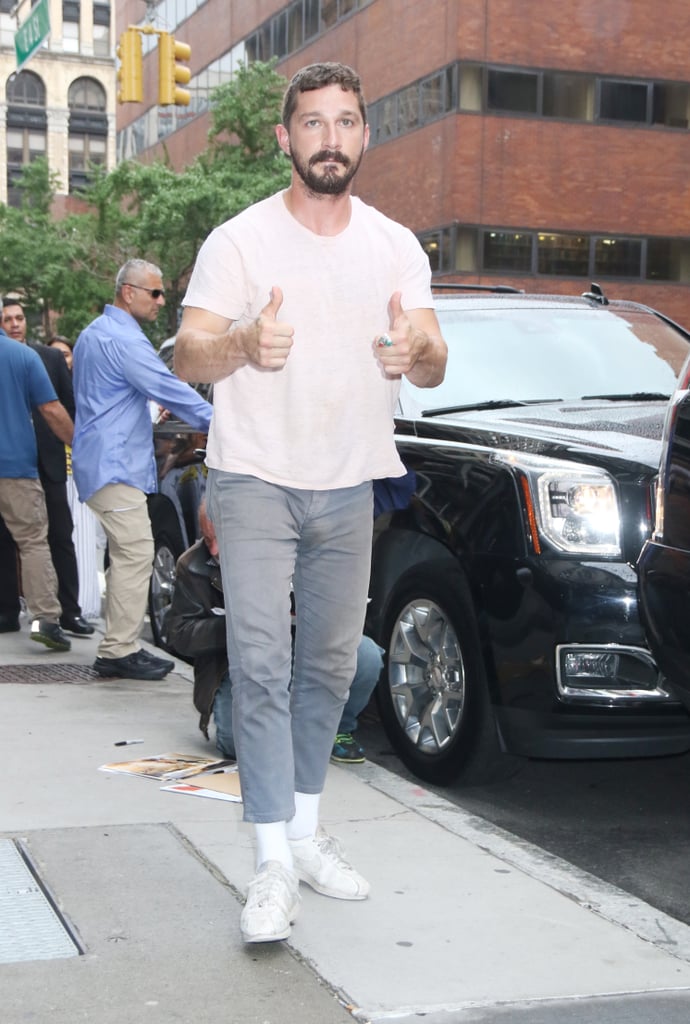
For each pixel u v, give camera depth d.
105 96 88.12
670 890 4.04
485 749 4.80
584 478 4.50
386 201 37.72
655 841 4.55
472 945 3.27
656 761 5.71
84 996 2.90
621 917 3.61
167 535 7.64
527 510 4.55
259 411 3.23
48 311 46.53
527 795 5.14
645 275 36.19
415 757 5.13
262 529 3.27
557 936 3.35
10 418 7.31
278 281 3.17
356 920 3.41
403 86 36.59
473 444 5.00
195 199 34.84
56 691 6.30
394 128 37.16
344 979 3.03
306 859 3.58
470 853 4.01
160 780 4.66
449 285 6.64
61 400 8.50
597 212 35.53
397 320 3.07
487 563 4.63
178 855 3.85
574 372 5.90
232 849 3.90
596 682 4.38
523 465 4.64
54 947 3.17
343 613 3.44
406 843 4.08
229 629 3.31
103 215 41.22
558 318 6.27
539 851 4.18
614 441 4.76
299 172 3.12
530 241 35.00
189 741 5.29
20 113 86.06
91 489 6.60
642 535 4.44
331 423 3.25
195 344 3.09
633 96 35.66
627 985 3.06
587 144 35.34
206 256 3.21
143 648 7.13
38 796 4.44
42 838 3.98
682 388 4.01
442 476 4.93
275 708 3.29
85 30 87.75
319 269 3.18
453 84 34.16
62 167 87.06
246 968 3.07
